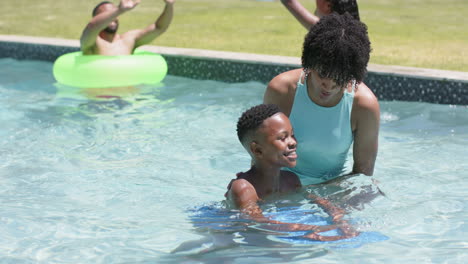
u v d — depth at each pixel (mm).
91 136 5113
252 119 3217
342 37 2996
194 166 4340
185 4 13594
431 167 4266
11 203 3572
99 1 13719
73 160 4473
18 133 5168
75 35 9938
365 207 3346
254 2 14125
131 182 3982
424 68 6613
